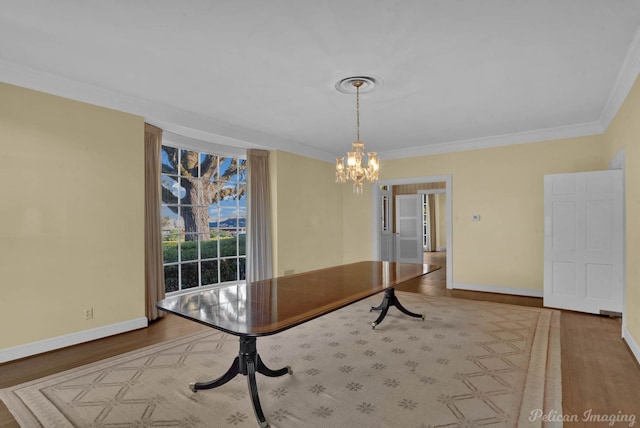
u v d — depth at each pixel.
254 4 2.17
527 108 4.18
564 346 3.24
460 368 2.77
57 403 2.28
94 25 2.39
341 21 2.36
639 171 2.98
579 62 2.97
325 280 3.21
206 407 2.23
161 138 4.36
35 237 3.11
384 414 2.13
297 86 3.49
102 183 3.56
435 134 5.41
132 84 3.42
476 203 5.75
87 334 3.43
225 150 5.50
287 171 5.95
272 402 2.29
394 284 3.03
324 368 2.79
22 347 3.02
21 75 3.02
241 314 2.14
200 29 2.45
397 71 3.14
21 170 3.03
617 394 2.36
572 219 4.46
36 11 2.22
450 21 2.36
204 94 3.71
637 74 2.94
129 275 3.77
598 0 2.13
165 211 4.81
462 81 3.36
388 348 3.21
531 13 2.27
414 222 8.98
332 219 7.01
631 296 3.26
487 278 5.65
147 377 2.64
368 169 3.68
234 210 5.78
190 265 5.11
